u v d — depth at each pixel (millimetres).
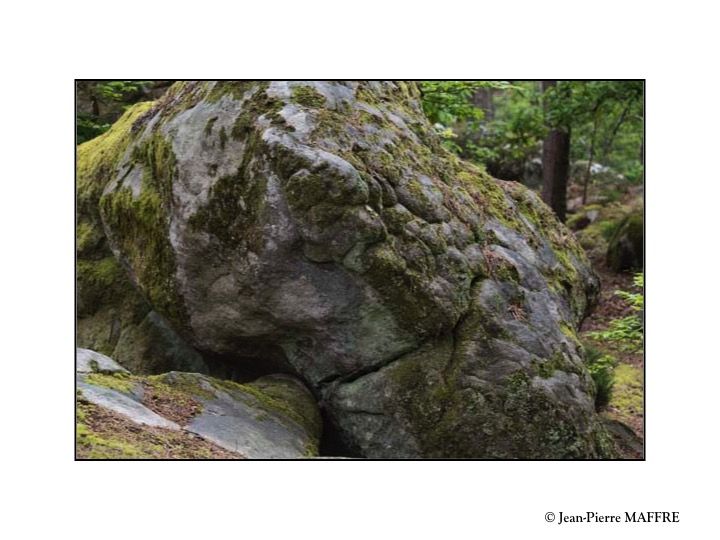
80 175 7289
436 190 6094
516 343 5984
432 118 10523
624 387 10180
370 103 6293
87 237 7242
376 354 5840
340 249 5512
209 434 5055
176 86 6730
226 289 5961
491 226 6480
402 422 5840
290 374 6391
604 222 16469
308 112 5750
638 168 19891
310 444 5660
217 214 5824
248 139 5750
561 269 6988
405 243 5684
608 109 14383
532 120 14383
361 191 5469
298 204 5465
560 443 5953
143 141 6520
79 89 9922
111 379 5211
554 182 15078
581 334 11391
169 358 6938
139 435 4668
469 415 5793
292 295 5750
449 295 5809
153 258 6324
